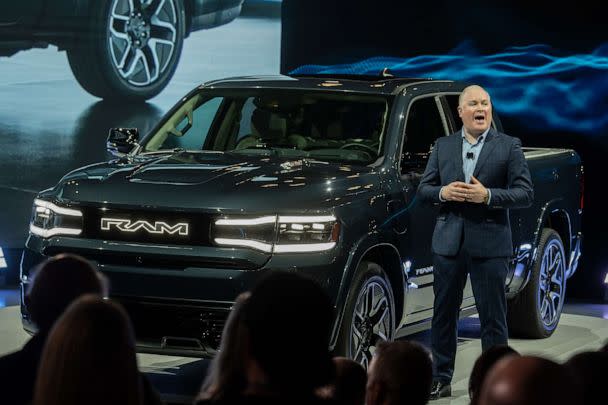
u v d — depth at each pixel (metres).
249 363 2.55
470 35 13.00
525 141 12.74
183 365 8.03
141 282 6.64
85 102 11.72
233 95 8.28
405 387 3.47
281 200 6.72
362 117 7.88
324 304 2.54
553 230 9.56
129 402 2.64
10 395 3.53
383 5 13.33
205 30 12.30
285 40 12.97
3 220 11.43
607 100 12.39
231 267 6.60
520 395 2.21
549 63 12.62
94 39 11.66
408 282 7.57
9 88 11.38
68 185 7.08
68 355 2.61
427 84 8.39
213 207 6.66
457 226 7.25
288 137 7.92
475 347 9.29
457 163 7.31
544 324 9.59
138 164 7.39
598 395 2.72
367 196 7.14
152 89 12.05
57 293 3.70
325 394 2.57
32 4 11.38
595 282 12.45
